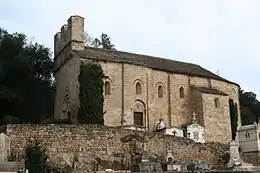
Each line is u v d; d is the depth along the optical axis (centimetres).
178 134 5519
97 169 3641
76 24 5822
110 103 5438
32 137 3772
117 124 5412
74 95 5434
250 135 5644
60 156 3684
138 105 5719
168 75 6222
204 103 6016
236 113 6619
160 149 4209
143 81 5834
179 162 3947
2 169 3030
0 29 6219
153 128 5791
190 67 6988
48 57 6569
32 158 3331
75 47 5716
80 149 3884
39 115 6091
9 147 3653
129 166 3775
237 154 4369
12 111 5766
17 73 5812
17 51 5969
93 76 5156
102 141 3988
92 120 4978
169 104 6094
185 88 6319
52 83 6644
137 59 6241
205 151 4503
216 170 3372
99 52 5956
